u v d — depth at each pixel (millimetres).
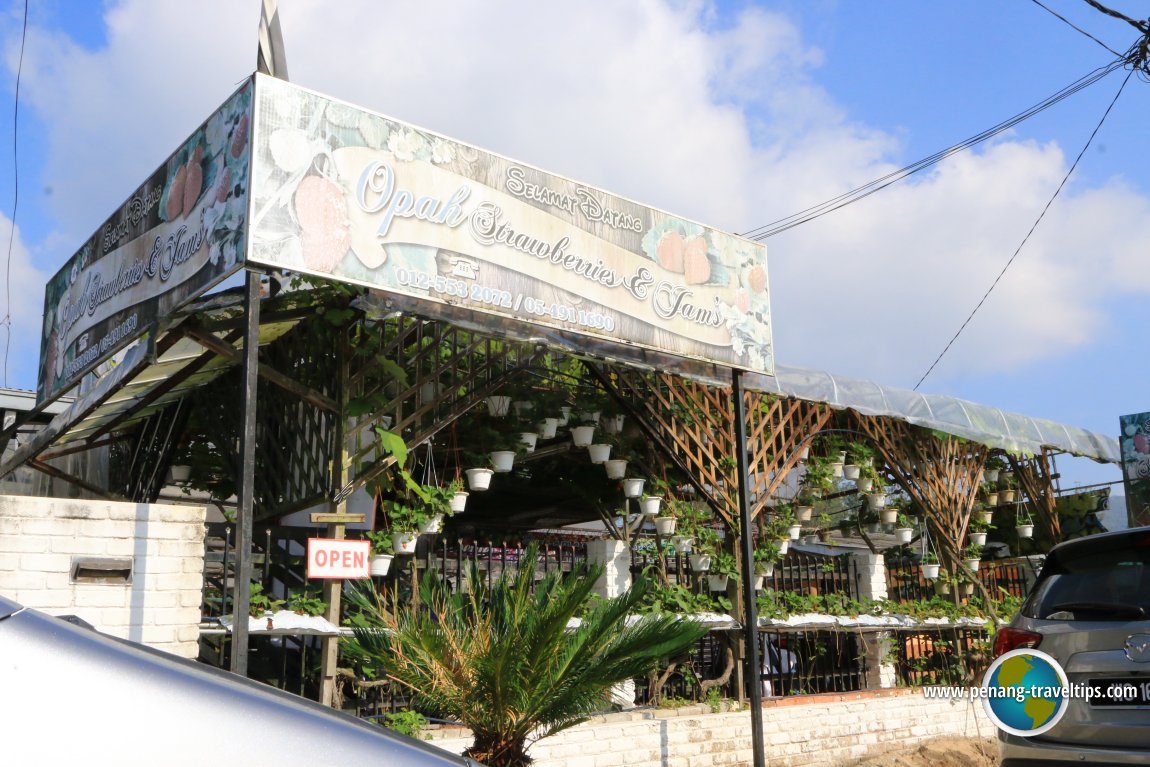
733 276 9703
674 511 11172
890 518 13391
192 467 12305
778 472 11703
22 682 1579
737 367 9516
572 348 8523
